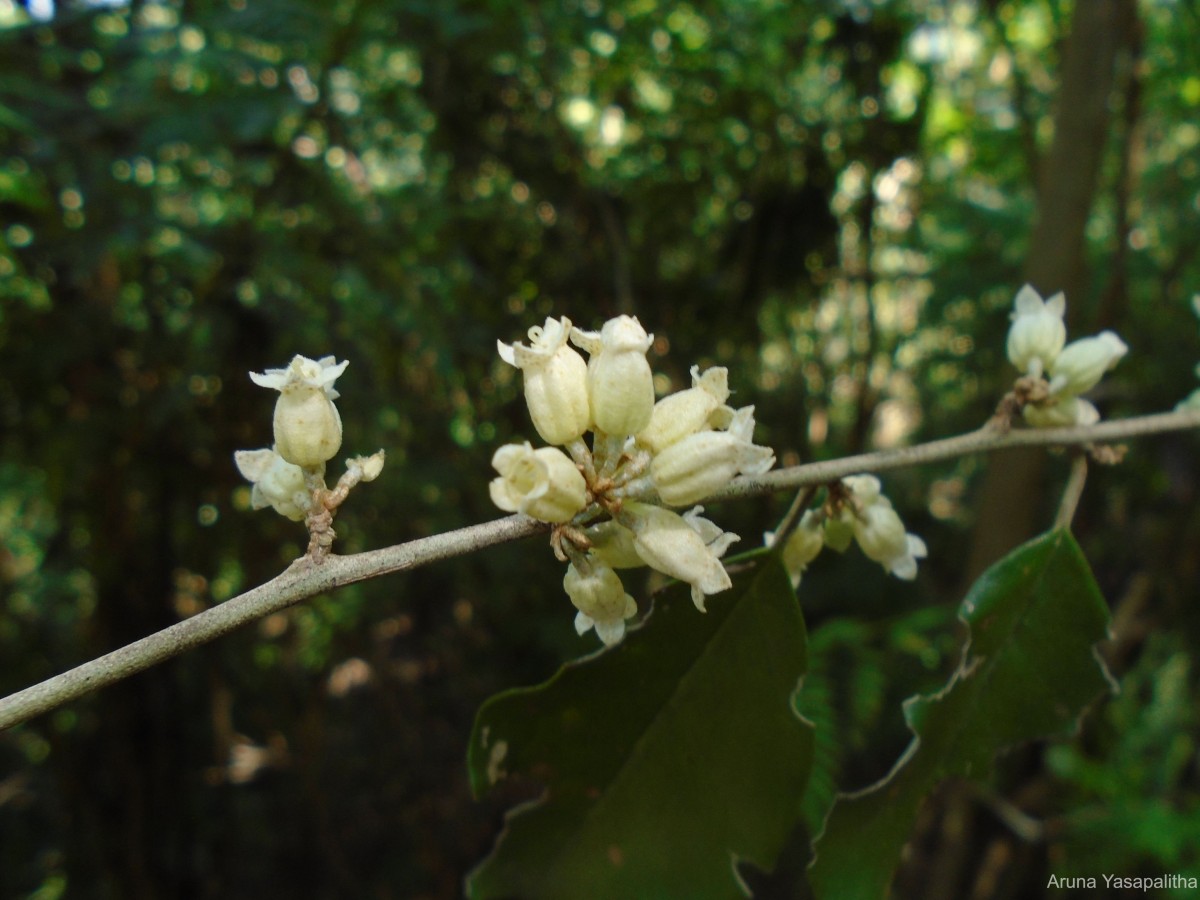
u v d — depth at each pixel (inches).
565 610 201.5
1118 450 67.4
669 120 226.5
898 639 181.2
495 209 203.0
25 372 156.9
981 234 241.8
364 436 176.7
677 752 59.4
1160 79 220.8
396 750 230.5
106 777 206.7
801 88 232.4
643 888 59.7
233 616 45.1
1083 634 63.7
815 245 230.7
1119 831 180.1
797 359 249.8
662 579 153.6
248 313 165.3
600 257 215.0
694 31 222.1
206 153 144.7
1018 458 165.9
